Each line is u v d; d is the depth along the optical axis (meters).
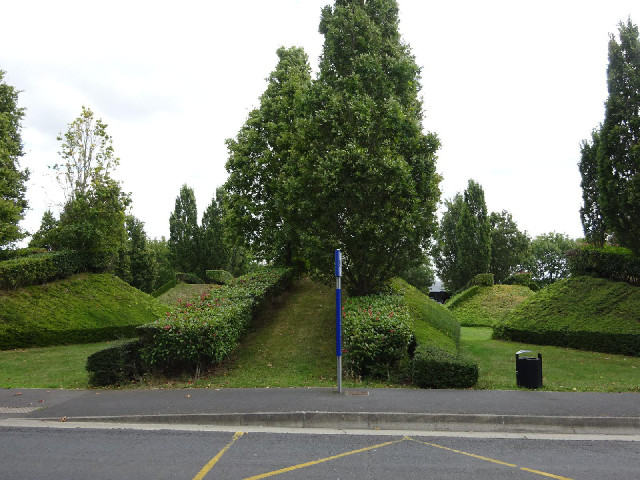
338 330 9.25
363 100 13.39
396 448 6.25
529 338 17.59
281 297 19.02
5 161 23.23
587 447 6.33
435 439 6.69
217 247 47.91
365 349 10.51
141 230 53.16
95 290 20.25
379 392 9.08
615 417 7.23
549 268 63.41
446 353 10.34
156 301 21.98
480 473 5.33
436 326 14.62
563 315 17.06
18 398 9.05
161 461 5.71
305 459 5.79
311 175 13.58
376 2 14.86
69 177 21.14
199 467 5.50
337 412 7.50
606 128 15.60
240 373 11.48
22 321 16.66
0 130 23.75
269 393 9.11
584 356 14.22
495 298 31.41
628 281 16.91
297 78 21.84
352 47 14.34
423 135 14.04
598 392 9.12
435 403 8.10
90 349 16.11
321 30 14.98
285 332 15.03
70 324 17.48
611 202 15.32
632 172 15.13
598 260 17.88
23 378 11.55
